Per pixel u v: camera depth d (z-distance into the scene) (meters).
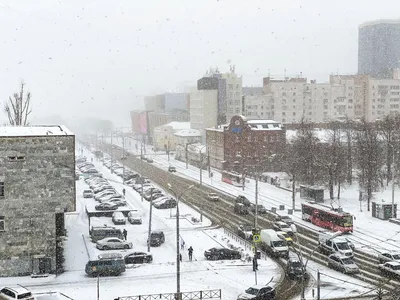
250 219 85.38
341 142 119.94
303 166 106.44
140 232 76.38
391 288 50.03
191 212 91.50
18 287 46.00
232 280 53.72
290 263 54.94
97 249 65.06
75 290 50.16
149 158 186.75
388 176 109.75
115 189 114.81
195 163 167.25
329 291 49.47
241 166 135.12
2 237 54.78
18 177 54.88
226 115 199.00
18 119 98.50
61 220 59.47
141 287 51.09
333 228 75.00
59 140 55.53
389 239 70.19
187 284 52.28
